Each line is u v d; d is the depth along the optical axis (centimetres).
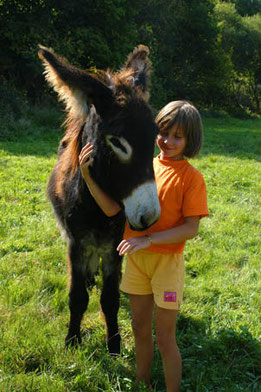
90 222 252
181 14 2278
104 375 238
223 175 764
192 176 218
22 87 1409
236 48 3025
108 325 271
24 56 1262
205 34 2389
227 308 319
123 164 206
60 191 279
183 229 212
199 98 2581
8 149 877
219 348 267
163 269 219
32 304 300
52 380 226
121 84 221
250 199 625
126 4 1603
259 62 3073
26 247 410
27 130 1093
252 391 234
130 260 231
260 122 2450
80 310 271
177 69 2438
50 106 1377
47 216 495
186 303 327
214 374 243
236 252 431
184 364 253
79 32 1367
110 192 224
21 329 269
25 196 558
